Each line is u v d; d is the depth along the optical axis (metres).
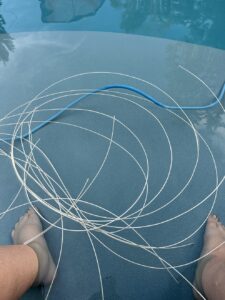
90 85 1.49
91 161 1.33
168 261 1.15
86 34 1.65
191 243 1.18
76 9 1.76
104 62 1.55
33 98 1.46
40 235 1.13
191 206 1.24
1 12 1.75
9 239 1.20
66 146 1.36
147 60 1.56
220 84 1.48
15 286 0.80
